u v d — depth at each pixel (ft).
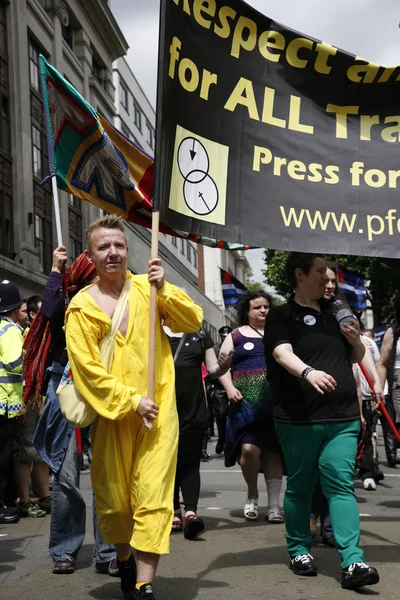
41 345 15.53
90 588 14.25
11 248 81.05
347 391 14.61
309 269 15.03
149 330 12.61
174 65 14.55
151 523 11.94
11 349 21.75
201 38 15.10
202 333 21.34
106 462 12.51
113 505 12.55
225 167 15.37
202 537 19.61
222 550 17.81
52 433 15.58
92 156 16.06
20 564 16.43
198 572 15.51
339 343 14.84
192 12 14.90
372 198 16.06
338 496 14.28
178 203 14.53
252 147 15.69
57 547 15.60
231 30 15.52
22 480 23.25
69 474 15.46
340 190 16.01
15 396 21.76
